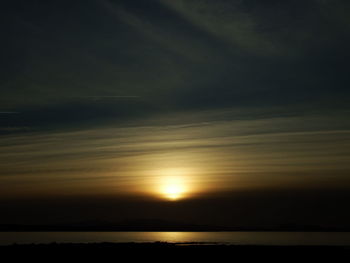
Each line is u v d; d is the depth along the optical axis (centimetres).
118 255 6075
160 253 6444
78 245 7962
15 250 6631
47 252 6344
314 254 6688
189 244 9750
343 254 6775
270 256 6309
